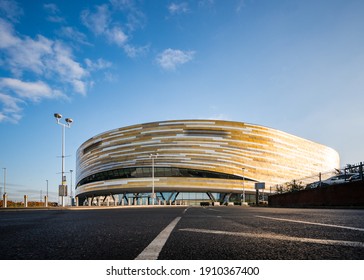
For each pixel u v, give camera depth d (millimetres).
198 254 2221
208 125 80312
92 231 3934
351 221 5164
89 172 92438
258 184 52906
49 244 2762
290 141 90812
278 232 3475
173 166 77625
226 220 5969
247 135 82438
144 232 3748
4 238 3248
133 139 82500
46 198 30984
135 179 79250
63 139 33031
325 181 24672
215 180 78125
